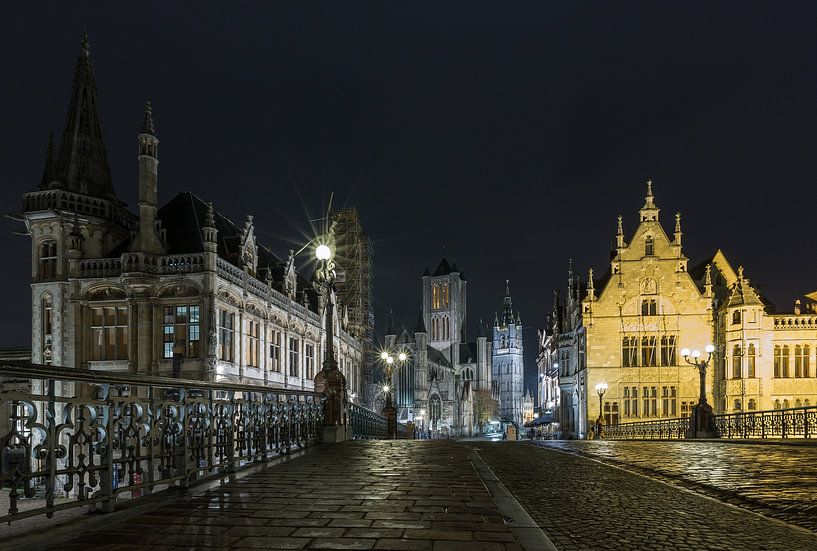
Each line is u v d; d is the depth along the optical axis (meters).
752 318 50.53
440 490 9.73
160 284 38.09
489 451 20.61
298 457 15.05
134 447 8.58
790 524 7.82
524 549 6.18
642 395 55.53
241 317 41.56
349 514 7.84
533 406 191.38
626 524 7.74
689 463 15.27
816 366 49.66
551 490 10.67
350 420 26.22
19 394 6.56
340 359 67.44
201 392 11.02
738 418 32.06
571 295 69.31
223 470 12.13
